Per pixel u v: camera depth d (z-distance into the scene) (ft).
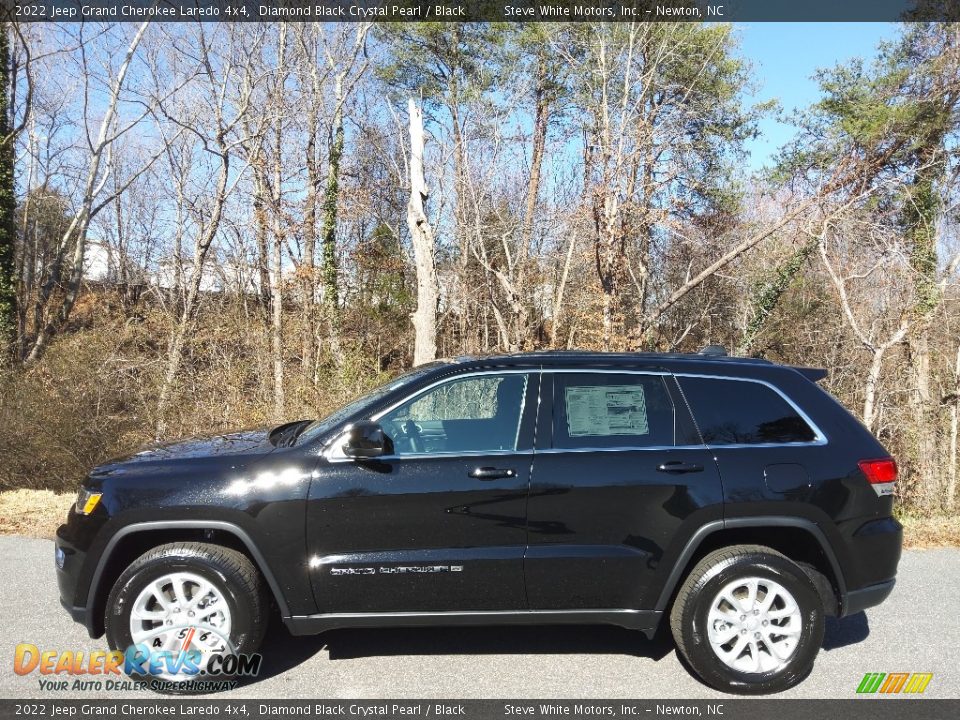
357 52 71.82
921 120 50.26
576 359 14.17
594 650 14.70
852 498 13.47
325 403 39.24
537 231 78.13
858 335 42.86
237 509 12.87
